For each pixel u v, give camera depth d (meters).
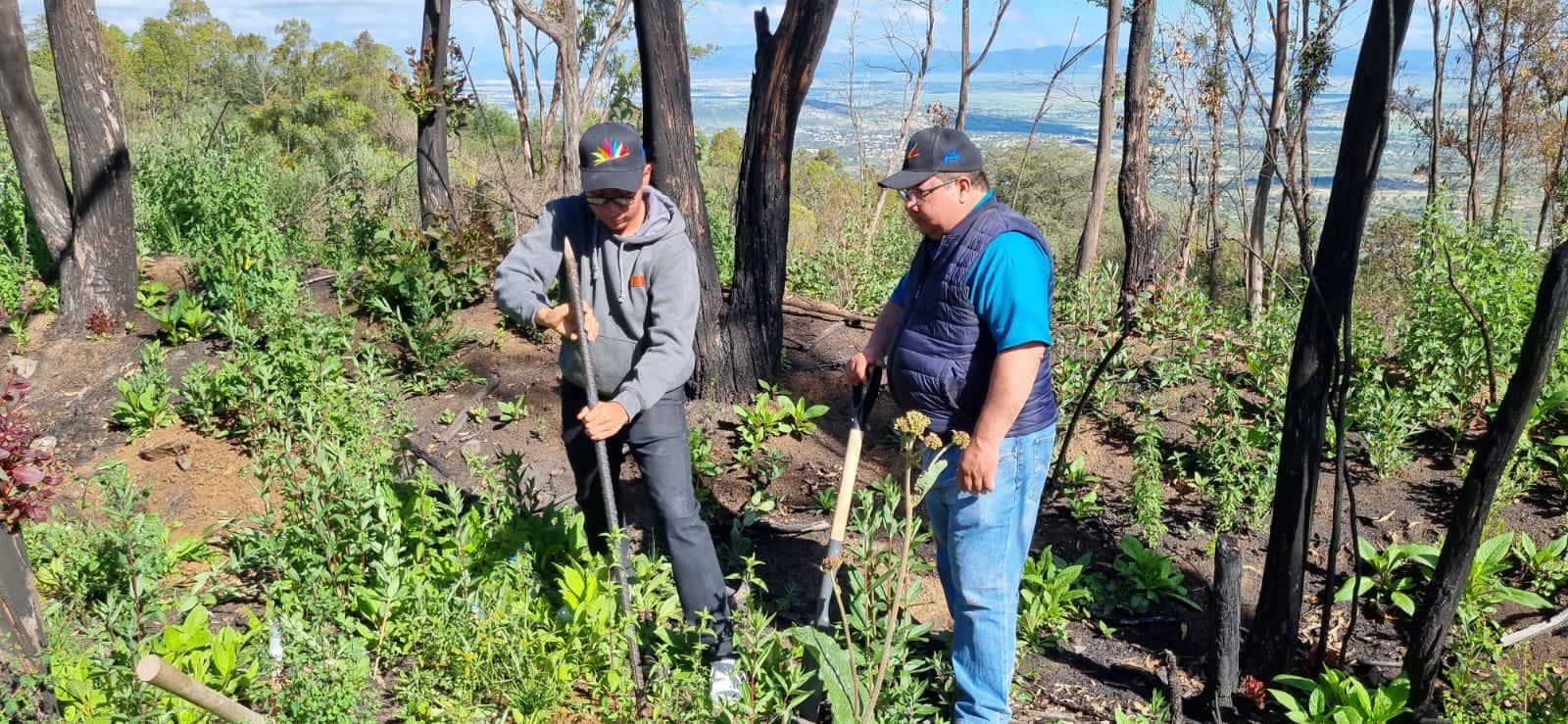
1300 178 16.53
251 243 6.96
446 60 8.73
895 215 11.80
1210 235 19.77
